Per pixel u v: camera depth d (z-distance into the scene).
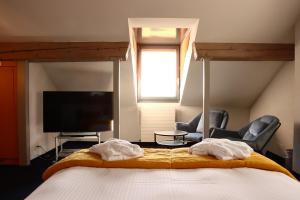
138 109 5.33
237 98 5.23
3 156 3.92
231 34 3.53
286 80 4.09
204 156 1.98
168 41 5.26
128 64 4.19
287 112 4.06
